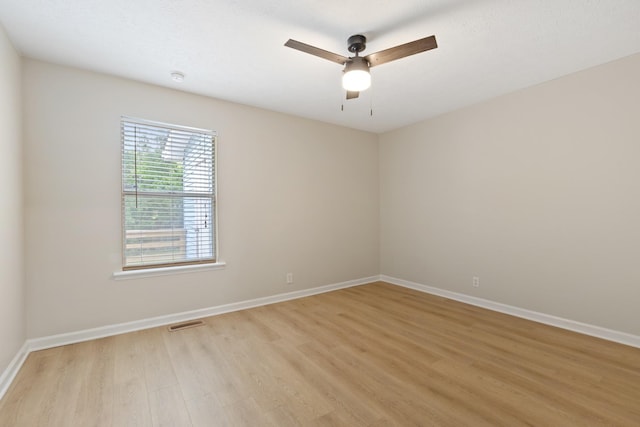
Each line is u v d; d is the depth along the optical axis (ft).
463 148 12.37
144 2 6.06
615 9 6.31
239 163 11.68
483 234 11.74
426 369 7.17
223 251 11.30
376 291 14.21
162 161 10.14
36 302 8.18
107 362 7.50
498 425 5.30
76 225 8.71
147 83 9.78
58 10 6.26
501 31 7.13
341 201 14.78
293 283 13.14
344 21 6.75
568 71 9.20
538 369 7.13
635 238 8.23
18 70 7.75
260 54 8.11
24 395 6.16
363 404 5.90
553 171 9.77
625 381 6.59
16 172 7.48
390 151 15.70
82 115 8.80
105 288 9.12
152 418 5.52
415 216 14.46
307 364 7.43
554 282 9.80
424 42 6.25
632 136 8.25
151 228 9.94
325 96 11.03
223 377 6.86
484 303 11.75
